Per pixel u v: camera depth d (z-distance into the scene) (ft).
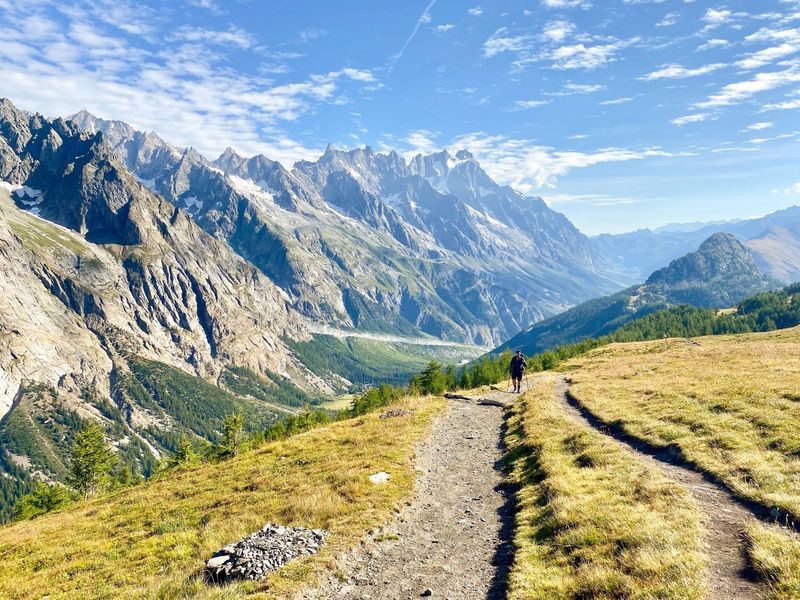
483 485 88.33
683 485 68.49
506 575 54.39
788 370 138.21
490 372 324.60
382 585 54.90
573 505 65.67
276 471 106.93
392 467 94.94
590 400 139.33
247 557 59.62
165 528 83.56
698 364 184.55
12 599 64.03
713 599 40.19
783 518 54.70
